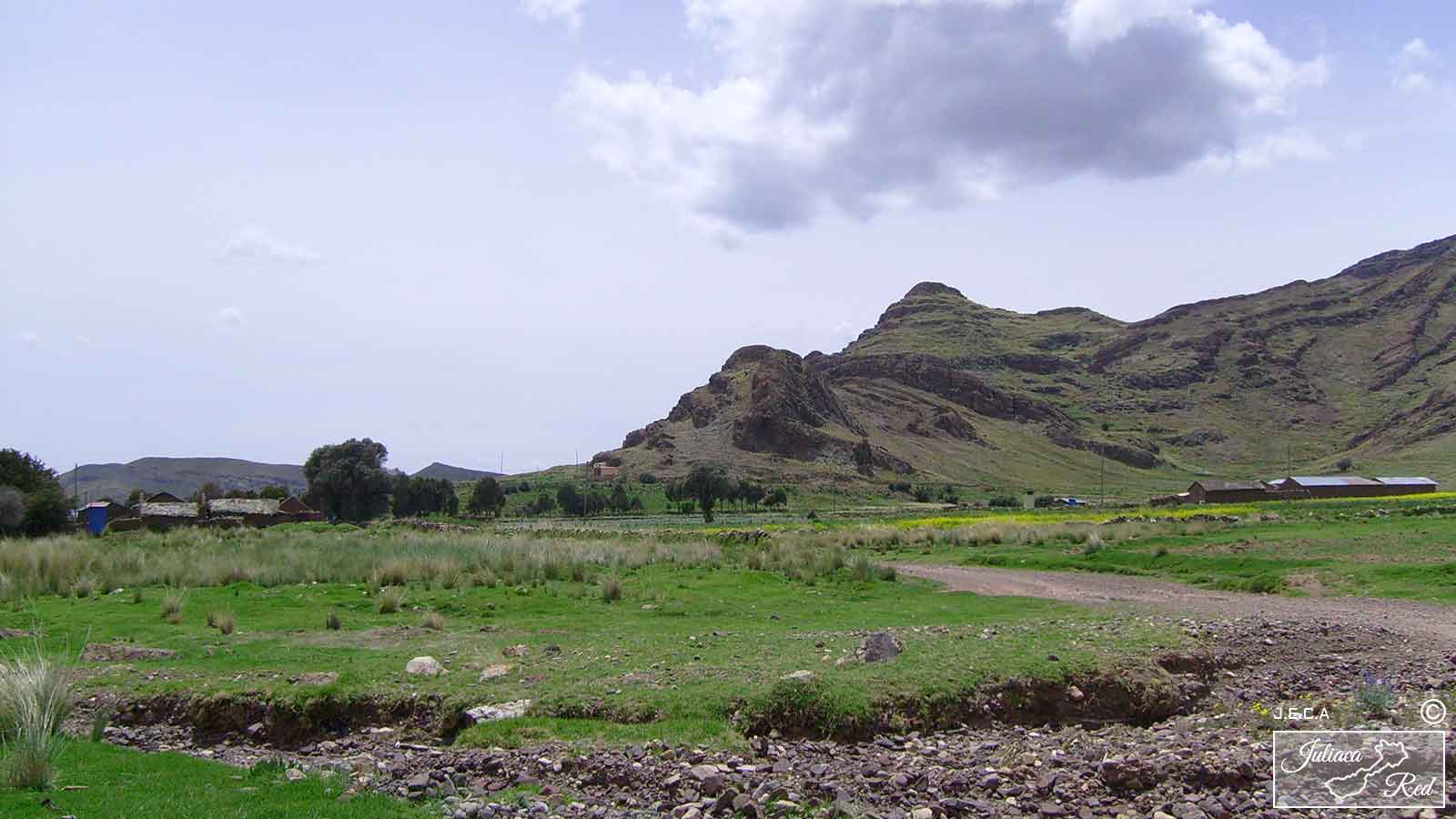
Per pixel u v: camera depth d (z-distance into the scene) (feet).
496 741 40.06
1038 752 38.52
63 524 236.63
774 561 115.44
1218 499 355.36
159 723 47.16
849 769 36.42
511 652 56.44
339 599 84.74
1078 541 155.43
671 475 654.12
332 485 342.85
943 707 43.65
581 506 444.14
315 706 46.44
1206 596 89.15
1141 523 184.24
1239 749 37.60
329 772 37.24
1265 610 73.72
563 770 36.50
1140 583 103.19
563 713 43.27
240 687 48.67
